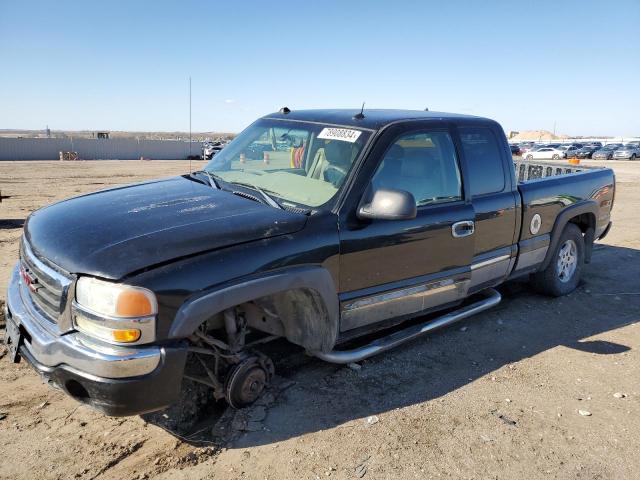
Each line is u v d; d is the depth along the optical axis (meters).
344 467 2.84
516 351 4.40
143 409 2.59
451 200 4.08
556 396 3.70
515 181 4.75
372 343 3.83
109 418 3.22
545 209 5.09
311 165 3.77
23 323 2.86
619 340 4.70
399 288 3.71
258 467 2.81
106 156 53.16
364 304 3.53
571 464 2.97
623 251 8.12
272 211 3.21
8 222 10.26
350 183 3.42
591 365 4.20
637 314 5.38
